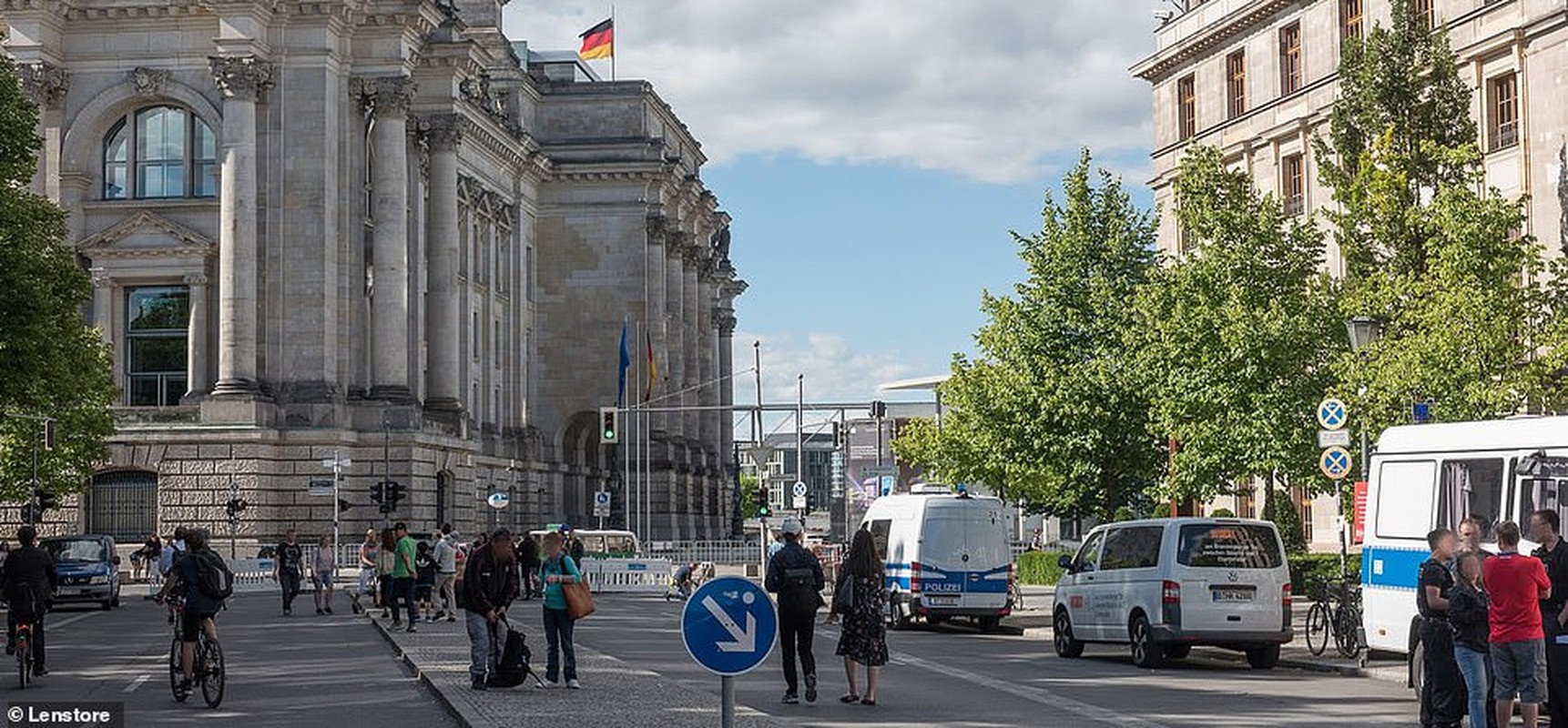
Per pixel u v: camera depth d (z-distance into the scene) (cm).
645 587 8256
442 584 5128
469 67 10206
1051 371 6250
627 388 12612
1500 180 5897
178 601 2895
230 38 8519
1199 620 3441
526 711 2444
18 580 3109
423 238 9906
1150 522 3572
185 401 8500
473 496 9862
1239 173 5084
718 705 2550
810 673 2769
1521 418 2761
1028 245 6425
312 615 5691
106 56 8731
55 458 7844
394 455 8731
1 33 5875
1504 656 2120
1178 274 4972
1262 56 7138
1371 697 2864
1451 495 2867
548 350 12912
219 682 2711
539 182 12912
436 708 2669
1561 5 5547
